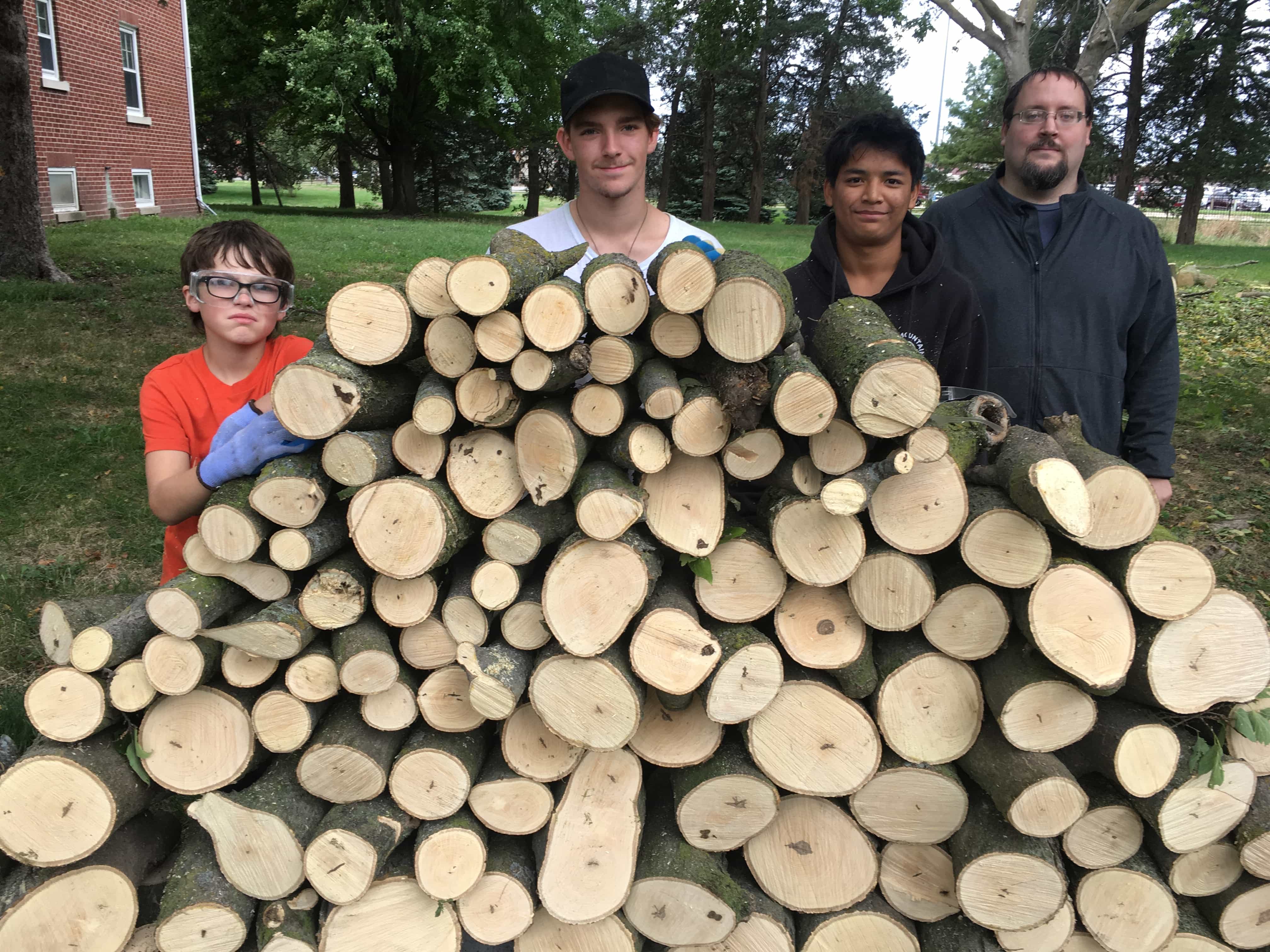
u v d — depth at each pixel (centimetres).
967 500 181
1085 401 299
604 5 2381
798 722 193
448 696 197
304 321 808
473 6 1978
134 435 529
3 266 862
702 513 189
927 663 191
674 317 181
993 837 191
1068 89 288
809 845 204
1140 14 928
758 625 204
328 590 187
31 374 609
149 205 1655
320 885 190
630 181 279
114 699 192
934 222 322
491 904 201
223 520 185
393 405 196
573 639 183
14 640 341
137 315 775
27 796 185
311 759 192
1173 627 178
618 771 200
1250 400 654
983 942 204
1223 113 2559
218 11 2231
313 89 1900
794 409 173
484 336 178
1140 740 181
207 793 194
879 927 204
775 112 3919
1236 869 196
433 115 2422
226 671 192
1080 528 167
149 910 210
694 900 194
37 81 1309
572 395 203
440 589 202
